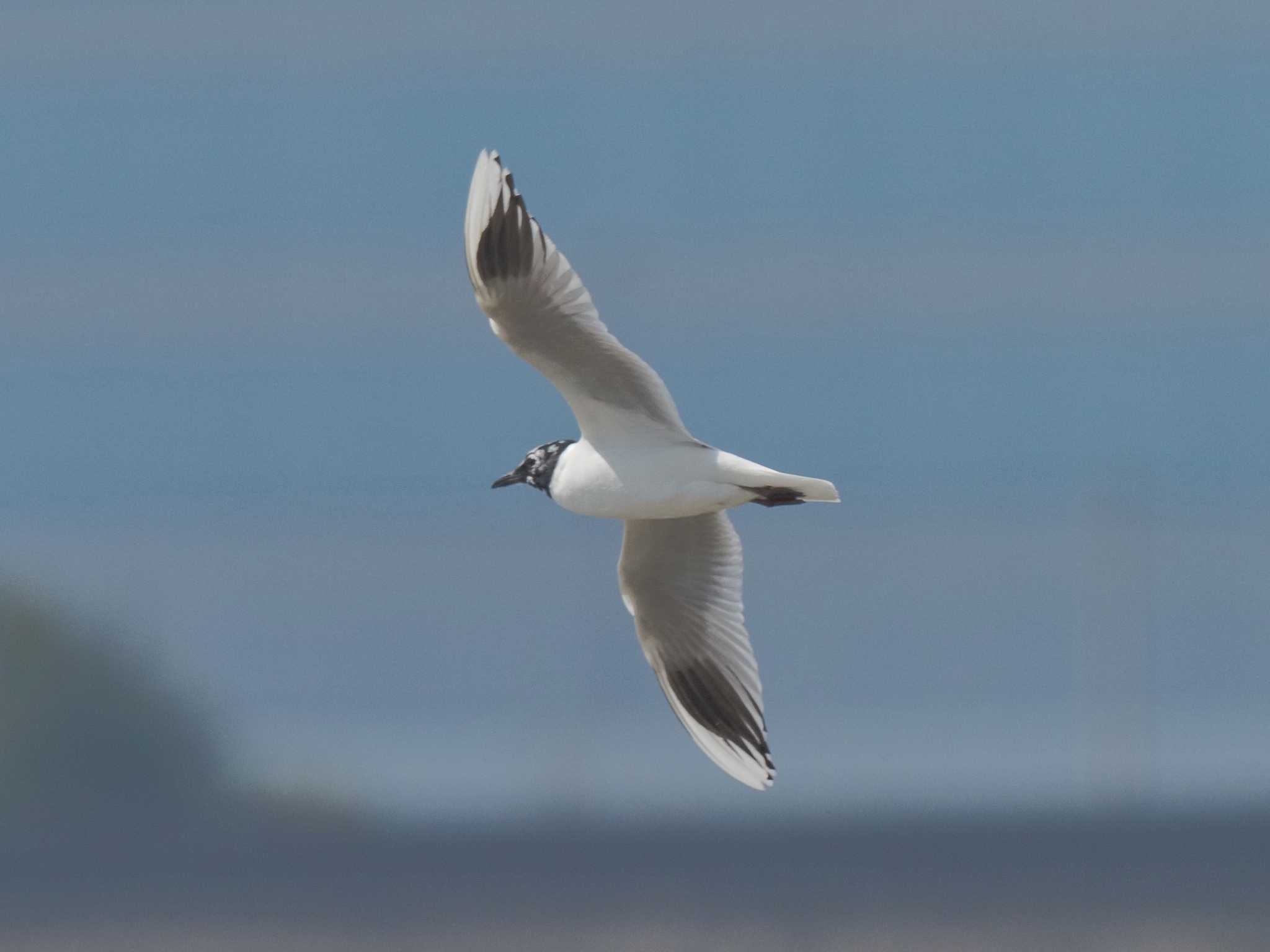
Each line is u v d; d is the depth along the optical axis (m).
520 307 11.45
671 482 11.74
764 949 19.81
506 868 23.98
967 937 20.03
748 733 12.88
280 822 34.69
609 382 11.71
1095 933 20.20
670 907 21.48
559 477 12.01
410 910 21.73
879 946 19.86
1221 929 20.14
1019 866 23.38
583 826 28.45
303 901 22.23
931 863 23.64
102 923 21.56
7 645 36.59
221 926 21.31
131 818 34.97
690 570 12.84
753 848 25.08
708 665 13.02
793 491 11.66
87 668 36.81
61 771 36.09
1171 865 23.22
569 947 20.00
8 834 32.38
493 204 11.27
